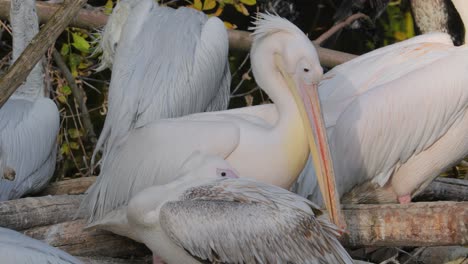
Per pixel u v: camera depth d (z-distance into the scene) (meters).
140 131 10.09
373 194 11.55
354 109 11.09
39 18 14.14
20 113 11.41
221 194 8.73
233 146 9.76
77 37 13.95
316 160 9.88
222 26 11.84
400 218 9.66
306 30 16.33
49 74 13.84
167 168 9.73
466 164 14.18
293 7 16.02
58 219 10.07
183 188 8.91
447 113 11.02
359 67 11.73
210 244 8.58
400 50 11.72
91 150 15.24
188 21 11.80
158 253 9.14
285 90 10.12
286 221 8.64
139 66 11.25
